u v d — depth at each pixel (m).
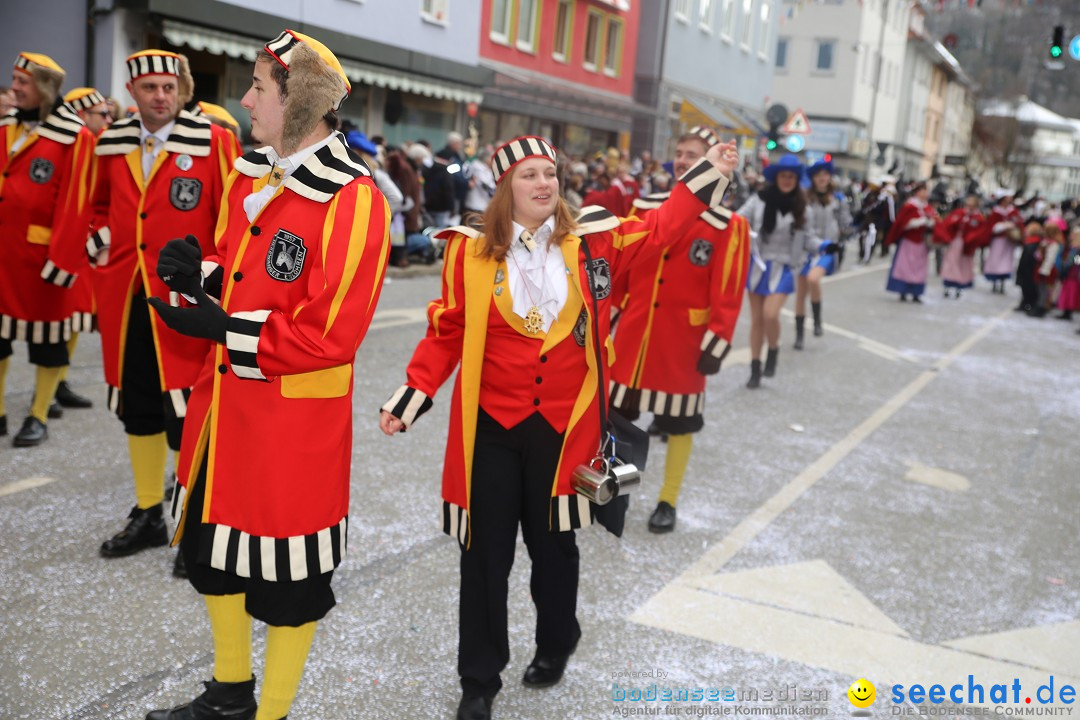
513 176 2.94
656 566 4.43
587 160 21.11
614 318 4.88
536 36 22.94
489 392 3.03
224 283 2.57
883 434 7.14
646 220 3.30
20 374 6.75
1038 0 24.78
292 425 2.50
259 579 2.54
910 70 53.53
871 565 4.63
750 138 32.59
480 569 3.04
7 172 5.06
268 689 2.64
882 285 17.89
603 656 3.59
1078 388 9.66
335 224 2.42
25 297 5.17
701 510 5.21
